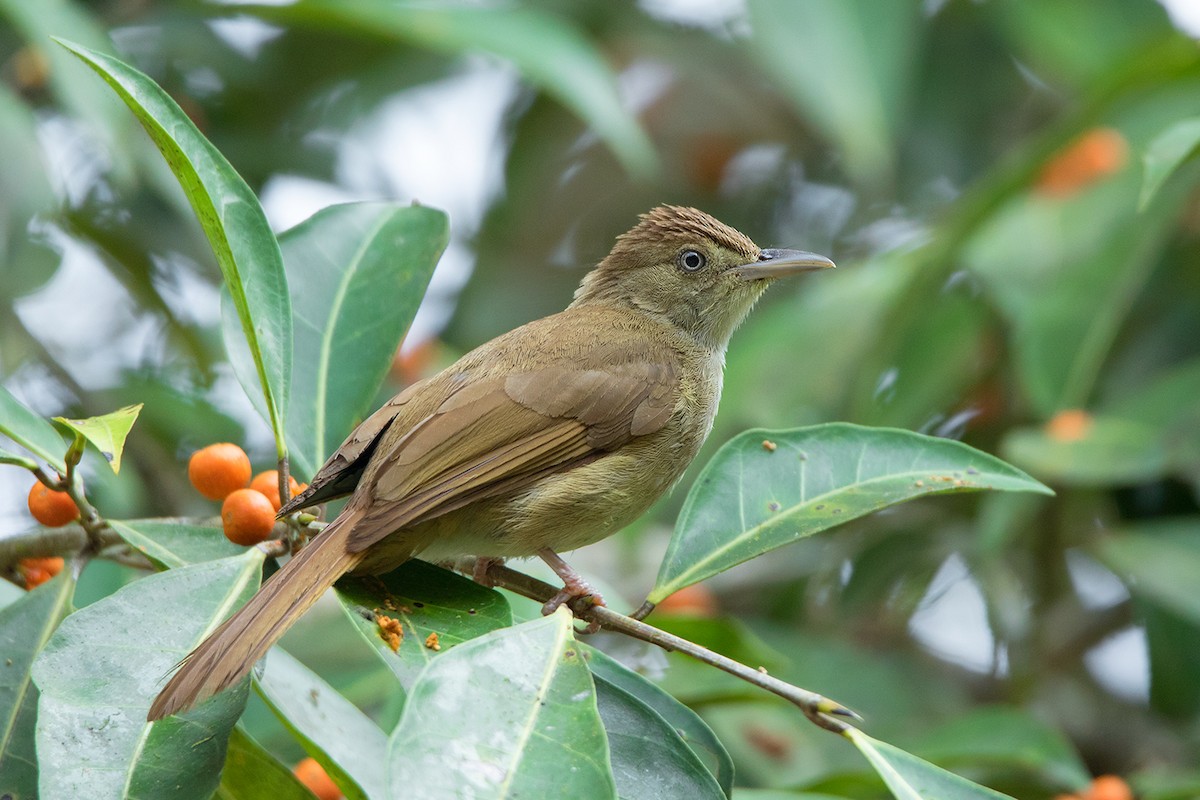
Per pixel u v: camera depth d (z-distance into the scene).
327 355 8.63
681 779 6.72
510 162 15.64
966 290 13.12
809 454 8.07
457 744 5.91
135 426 12.83
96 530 7.55
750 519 7.85
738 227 15.87
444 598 7.47
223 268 7.33
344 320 8.75
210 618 6.87
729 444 8.03
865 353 12.51
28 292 12.52
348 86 14.75
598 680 7.01
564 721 6.14
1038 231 12.08
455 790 5.73
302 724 6.59
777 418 12.54
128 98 6.93
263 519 7.42
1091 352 11.52
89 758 6.21
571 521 8.87
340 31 12.28
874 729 12.10
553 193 16.36
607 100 11.71
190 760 6.37
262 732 10.02
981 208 11.59
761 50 12.29
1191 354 13.33
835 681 12.55
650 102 16.50
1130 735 13.01
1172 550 12.00
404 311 8.82
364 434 8.17
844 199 15.73
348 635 11.88
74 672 6.46
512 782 5.83
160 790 6.23
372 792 6.60
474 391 8.70
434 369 14.36
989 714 10.88
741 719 11.82
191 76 14.45
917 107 15.20
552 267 16.02
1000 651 13.33
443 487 8.11
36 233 12.80
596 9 15.38
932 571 14.09
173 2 13.49
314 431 8.42
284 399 7.57
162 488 12.69
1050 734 10.66
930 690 12.85
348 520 7.59
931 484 7.92
